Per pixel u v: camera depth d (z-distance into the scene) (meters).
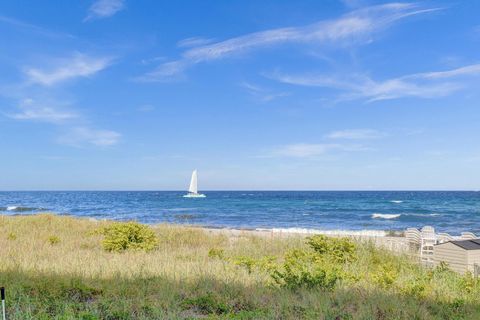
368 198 106.00
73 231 20.48
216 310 6.64
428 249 16.16
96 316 5.84
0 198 115.50
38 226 21.62
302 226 39.97
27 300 6.23
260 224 41.72
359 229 36.88
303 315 6.23
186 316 6.21
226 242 18.72
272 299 7.02
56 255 12.46
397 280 9.52
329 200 94.69
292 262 10.29
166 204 80.69
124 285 7.64
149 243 15.70
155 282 7.91
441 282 9.74
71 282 7.57
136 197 124.88
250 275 9.16
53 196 137.25
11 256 11.85
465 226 40.62
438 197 110.69
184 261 11.91
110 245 14.81
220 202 87.88
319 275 8.35
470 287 9.05
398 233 29.12
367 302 7.04
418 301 7.46
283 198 109.50
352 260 12.91
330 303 6.90
